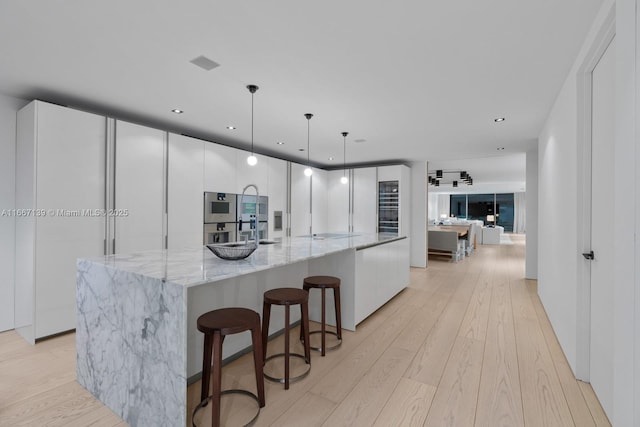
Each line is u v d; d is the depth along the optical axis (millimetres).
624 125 1284
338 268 3080
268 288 2648
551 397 1935
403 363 2369
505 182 11336
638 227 1189
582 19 1729
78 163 2916
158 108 3266
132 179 3305
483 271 6121
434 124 3777
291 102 3062
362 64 2279
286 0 1589
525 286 4871
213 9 1662
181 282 1449
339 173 6668
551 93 2787
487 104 3086
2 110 2896
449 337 2873
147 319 1589
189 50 2096
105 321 1854
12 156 2959
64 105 3158
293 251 2527
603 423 1697
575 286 2152
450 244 7461
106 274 1855
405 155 5859
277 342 2732
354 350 2590
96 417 1745
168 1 1598
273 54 2143
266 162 5125
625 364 1277
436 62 2242
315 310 3203
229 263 1961
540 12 1676
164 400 1495
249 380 2105
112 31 1878
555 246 2934
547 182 3438
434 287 4816
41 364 2338
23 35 1922
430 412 1792
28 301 2750
